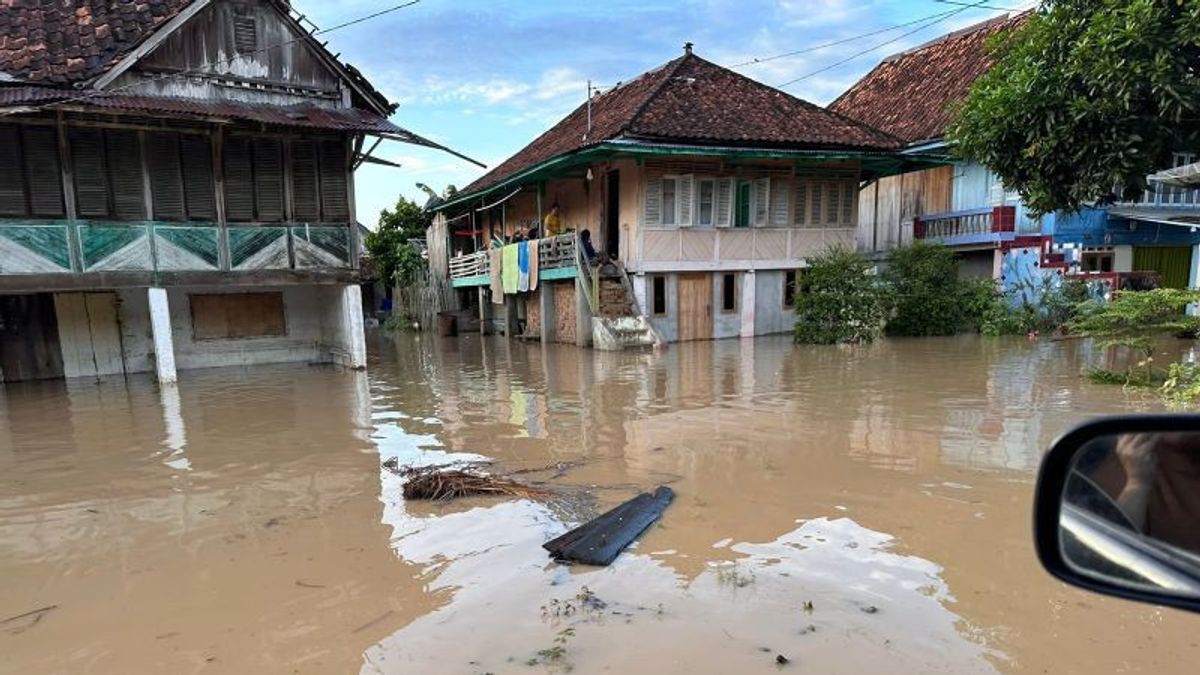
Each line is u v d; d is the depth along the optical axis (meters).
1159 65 8.12
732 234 18.59
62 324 14.40
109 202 13.28
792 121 19.20
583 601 4.04
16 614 4.09
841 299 16.80
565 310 18.64
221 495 6.27
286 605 4.12
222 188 14.20
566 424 8.80
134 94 12.86
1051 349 14.54
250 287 15.90
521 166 22.44
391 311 34.22
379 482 6.55
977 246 19.22
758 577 4.26
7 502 6.25
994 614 3.73
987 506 5.30
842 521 5.10
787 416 8.64
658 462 6.84
